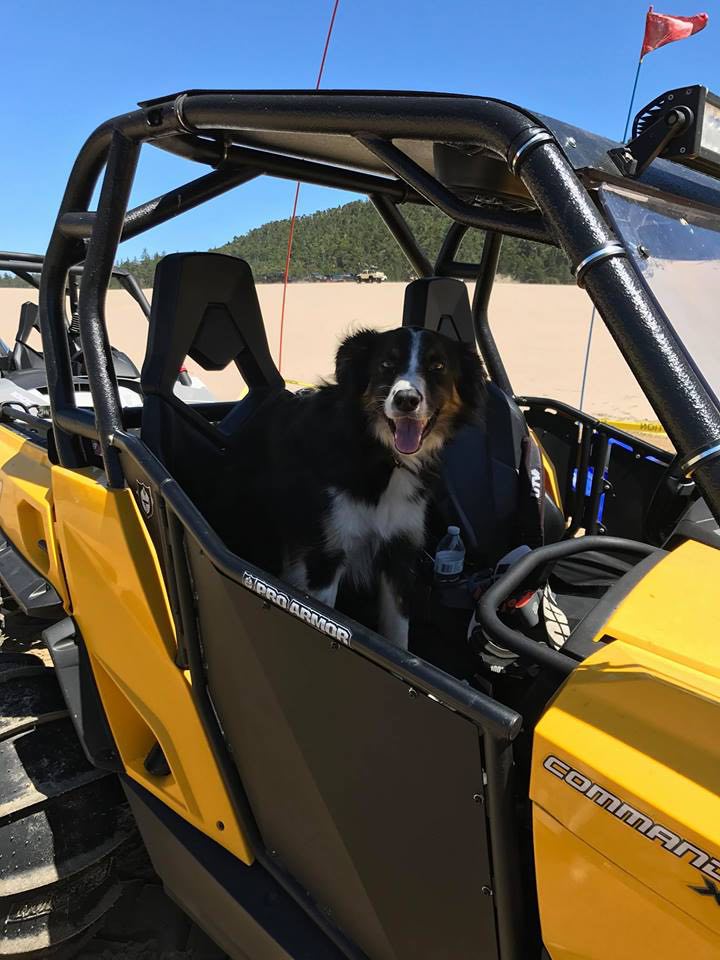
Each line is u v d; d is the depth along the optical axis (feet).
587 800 3.53
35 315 20.07
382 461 7.89
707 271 4.88
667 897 3.28
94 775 7.13
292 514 7.96
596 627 4.66
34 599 8.68
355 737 4.68
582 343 58.44
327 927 5.51
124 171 6.47
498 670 7.01
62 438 7.52
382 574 8.16
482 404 9.14
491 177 5.39
